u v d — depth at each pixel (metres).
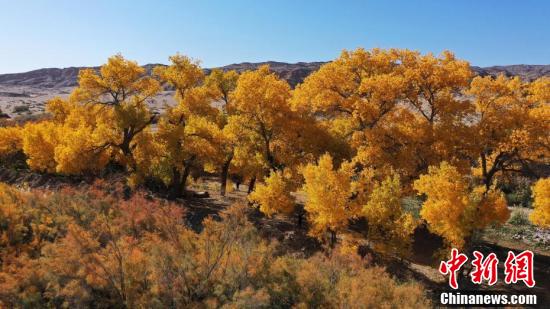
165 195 29.61
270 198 22.36
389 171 24.97
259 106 25.80
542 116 24.38
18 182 30.31
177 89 31.62
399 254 21.20
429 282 20.41
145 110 29.55
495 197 18.64
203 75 31.62
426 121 28.16
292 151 27.45
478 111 29.45
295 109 26.97
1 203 14.33
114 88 29.42
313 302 12.18
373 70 30.94
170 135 28.77
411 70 28.08
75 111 32.53
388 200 19.92
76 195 16.50
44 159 31.20
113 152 30.52
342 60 31.58
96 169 29.52
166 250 11.73
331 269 14.53
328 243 20.06
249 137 28.31
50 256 10.99
